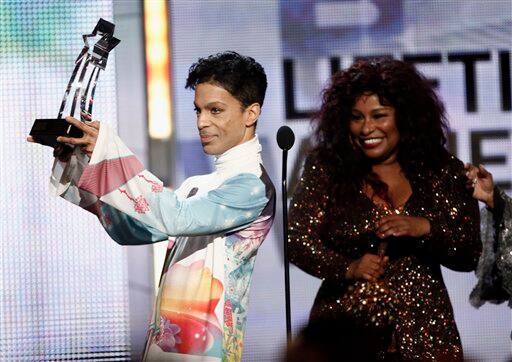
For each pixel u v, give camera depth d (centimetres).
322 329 995
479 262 1072
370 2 1563
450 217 1027
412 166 1046
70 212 1534
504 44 1566
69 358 1535
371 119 1038
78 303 1537
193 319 878
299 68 1564
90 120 855
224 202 879
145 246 1535
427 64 1564
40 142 843
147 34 1550
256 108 911
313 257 1027
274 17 1566
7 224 1529
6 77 1518
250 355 1533
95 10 1527
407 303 1011
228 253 895
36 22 1518
